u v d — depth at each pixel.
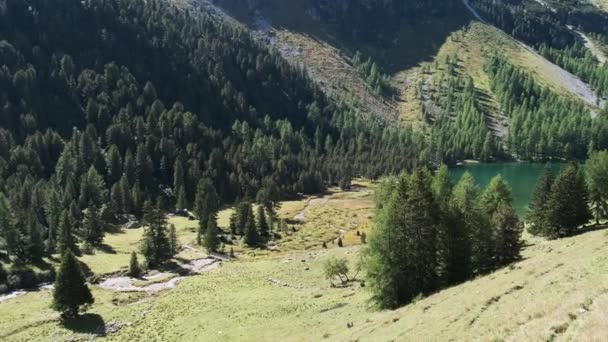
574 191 72.38
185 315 69.31
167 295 80.81
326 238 118.44
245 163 175.38
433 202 53.22
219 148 173.88
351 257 92.69
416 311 40.28
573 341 18.64
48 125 166.50
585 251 40.12
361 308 55.94
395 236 51.38
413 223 51.03
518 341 21.56
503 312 28.81
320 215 140.88
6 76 168.88
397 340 33.41
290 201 162.25
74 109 176.12
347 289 71.56
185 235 120.88
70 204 120.50
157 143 162.75
